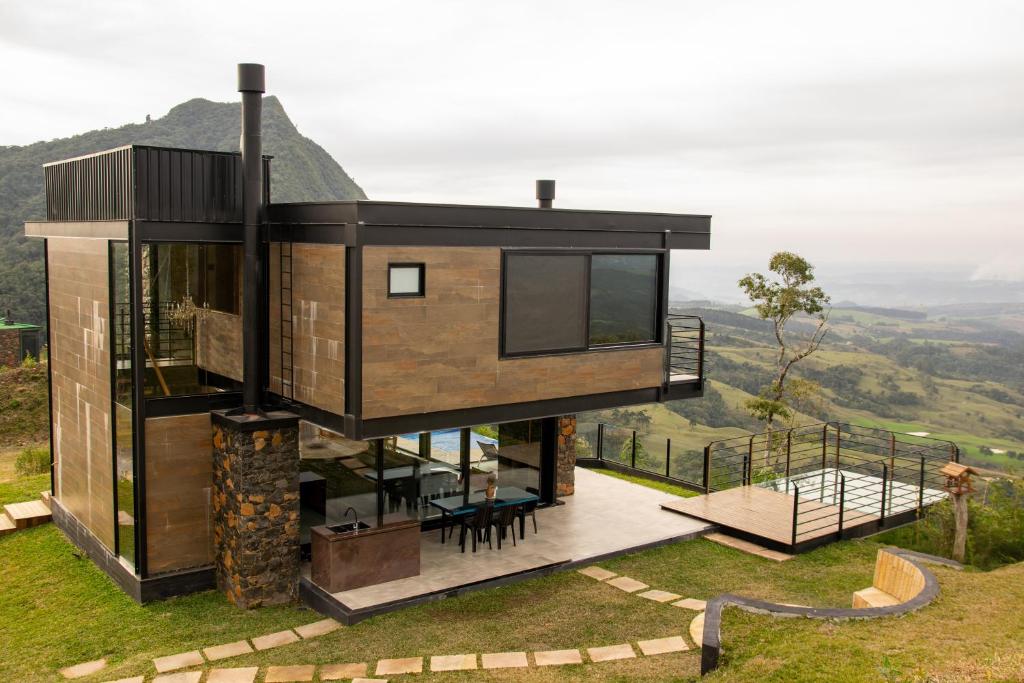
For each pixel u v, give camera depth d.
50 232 14.41
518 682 8.72
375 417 10.68
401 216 10.62
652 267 13.76
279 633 10.51
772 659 7.97
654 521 14.68
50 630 11.12
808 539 13.52
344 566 11.34
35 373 32.25
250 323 11.93
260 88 11.79
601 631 10.16
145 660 9.78
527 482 15.43
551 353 12.42
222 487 11.86
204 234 11.82
